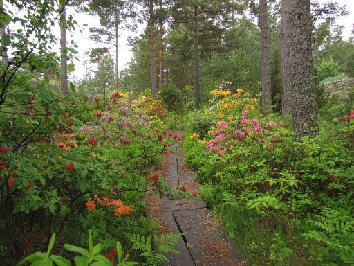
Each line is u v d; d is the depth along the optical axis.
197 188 6.73
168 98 20.58
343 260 3.31
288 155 5.50
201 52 24.14
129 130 7.11
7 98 2.89
